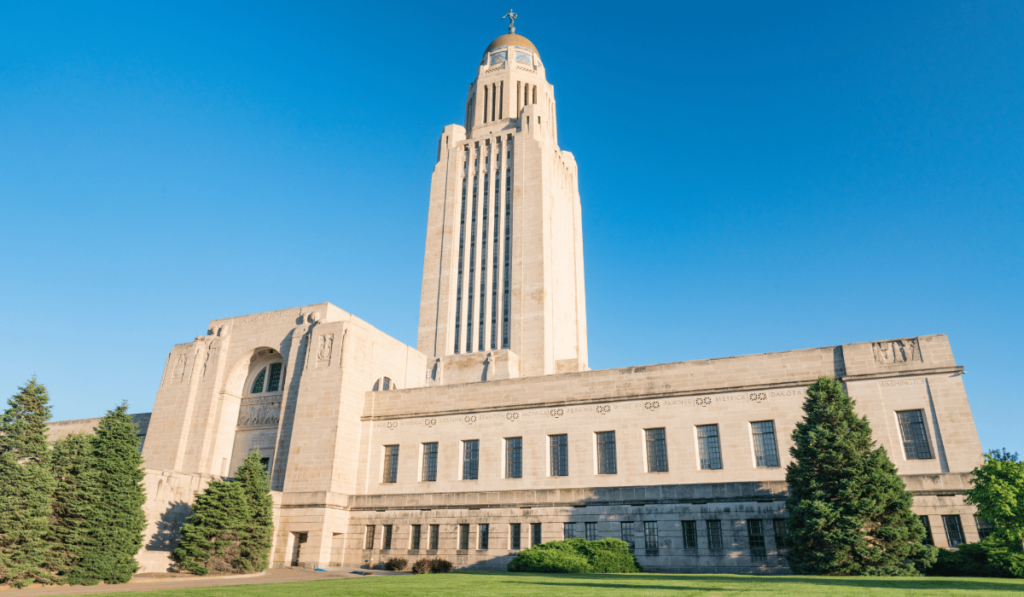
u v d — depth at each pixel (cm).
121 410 4075
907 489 3994
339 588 2658
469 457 5303
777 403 4509
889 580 2786
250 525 4500
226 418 6250
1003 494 3167
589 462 4875
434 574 3875
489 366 8519
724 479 4472
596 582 2869
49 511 3472
